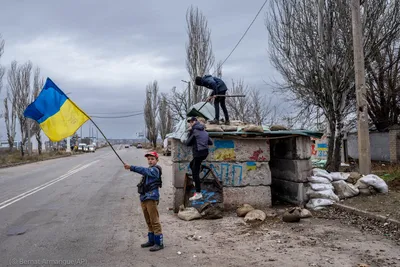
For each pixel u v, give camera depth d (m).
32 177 19.80
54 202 11.10
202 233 7.02
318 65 12.97
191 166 8.35
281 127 9.51
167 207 10.05
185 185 8.89
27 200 11.56
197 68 31.11
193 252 5.83
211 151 9.22
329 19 12.52
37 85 40.75
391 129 19.36
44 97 6.51
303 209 8.06
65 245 6.43
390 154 19.50
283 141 10.07
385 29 12.66
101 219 8.60
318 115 17.56
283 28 14.39
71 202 11.09
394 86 20.09
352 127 22.05
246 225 7.53
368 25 12.35
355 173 9.66
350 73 12.16
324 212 8.27
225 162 9.23
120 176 19.25
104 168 25.36
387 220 6.78
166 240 6.59
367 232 6.55
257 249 5.85
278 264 5.10
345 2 12.22
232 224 7.67
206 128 9.06
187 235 6.90
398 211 7.16
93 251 6.05
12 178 19.52
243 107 34.66
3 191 14.07
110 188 14.37
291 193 9.59
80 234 7.20
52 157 44.75
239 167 9.26
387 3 12.63
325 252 5.54
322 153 19.36
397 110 21.47
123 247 6.25
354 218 7.49
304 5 13.38
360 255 5.33
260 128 9.09
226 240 6.47
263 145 9.41
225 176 9.20
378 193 8.83
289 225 7.32
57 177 19.33
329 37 12.48
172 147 9.35
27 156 38.75
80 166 28.09
